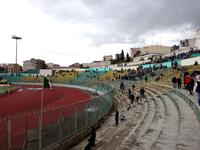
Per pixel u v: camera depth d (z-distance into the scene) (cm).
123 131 1856
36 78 10356
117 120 2230
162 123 1783
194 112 1923
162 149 1225
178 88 3075
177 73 4547
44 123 1343
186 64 5375
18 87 8388
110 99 3095
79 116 1738
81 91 6662
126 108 3170
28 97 5403
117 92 5072
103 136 1803
